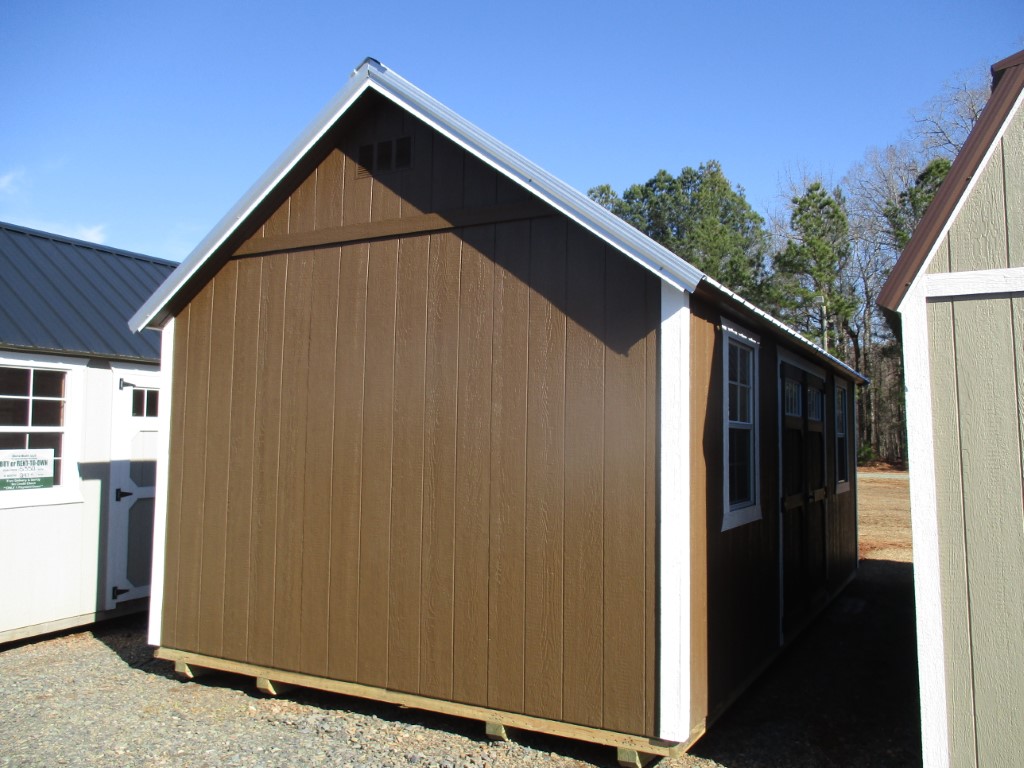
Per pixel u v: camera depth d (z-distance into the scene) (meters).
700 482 4.73
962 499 3.42
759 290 32.66
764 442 6.20
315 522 5.64
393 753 4.73
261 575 5.83
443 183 5.41
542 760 4.62
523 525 4.89
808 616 7.49
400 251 5.54
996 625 3.34
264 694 5.88
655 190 45.41
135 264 9.61
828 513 8.66
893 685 6.06
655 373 4.57
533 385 4.95
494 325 5.12
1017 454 3.35
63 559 7.41
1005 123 3.47
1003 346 3.41
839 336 35.22
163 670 6.48
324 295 5.80
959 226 3.51
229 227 6.00
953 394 3.47
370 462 5.47
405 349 5.43
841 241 35.50
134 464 8.12
